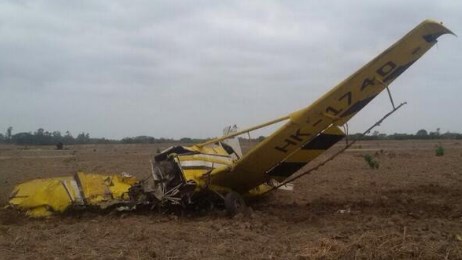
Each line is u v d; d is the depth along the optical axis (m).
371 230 9.64
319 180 20.66
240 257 8.13
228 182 12.96
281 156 12.16
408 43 10.88
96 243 9.34
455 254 7.56
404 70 11.24
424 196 15.16
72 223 11.77
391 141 98.06
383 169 25.44
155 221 11.84
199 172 12.80
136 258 8.19
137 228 10.70
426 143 78.81
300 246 8.64
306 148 12.09
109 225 11.28
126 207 12.72
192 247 8.89
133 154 53.25
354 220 11.21
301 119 11.45
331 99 11.27
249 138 12.86
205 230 10.40
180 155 12.79
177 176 12.76
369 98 11.41
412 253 7.63
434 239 8.60
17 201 13.03
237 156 14.51
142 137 131.88
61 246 9.13
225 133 15.00
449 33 10.84
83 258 8.23
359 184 18.94
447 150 46.59
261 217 11.95
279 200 15.34
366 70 11.00
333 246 8.14
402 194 15.65
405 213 11.97
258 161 12.20
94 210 12.85
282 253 8.26
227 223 11.23
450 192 15.91
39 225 11.41
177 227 10.91
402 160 32.03
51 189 12.90
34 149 79.00
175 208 13.17
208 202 13.24
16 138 126.62
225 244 9.02
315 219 11.63
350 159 34.66
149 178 14.53
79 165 34.03
